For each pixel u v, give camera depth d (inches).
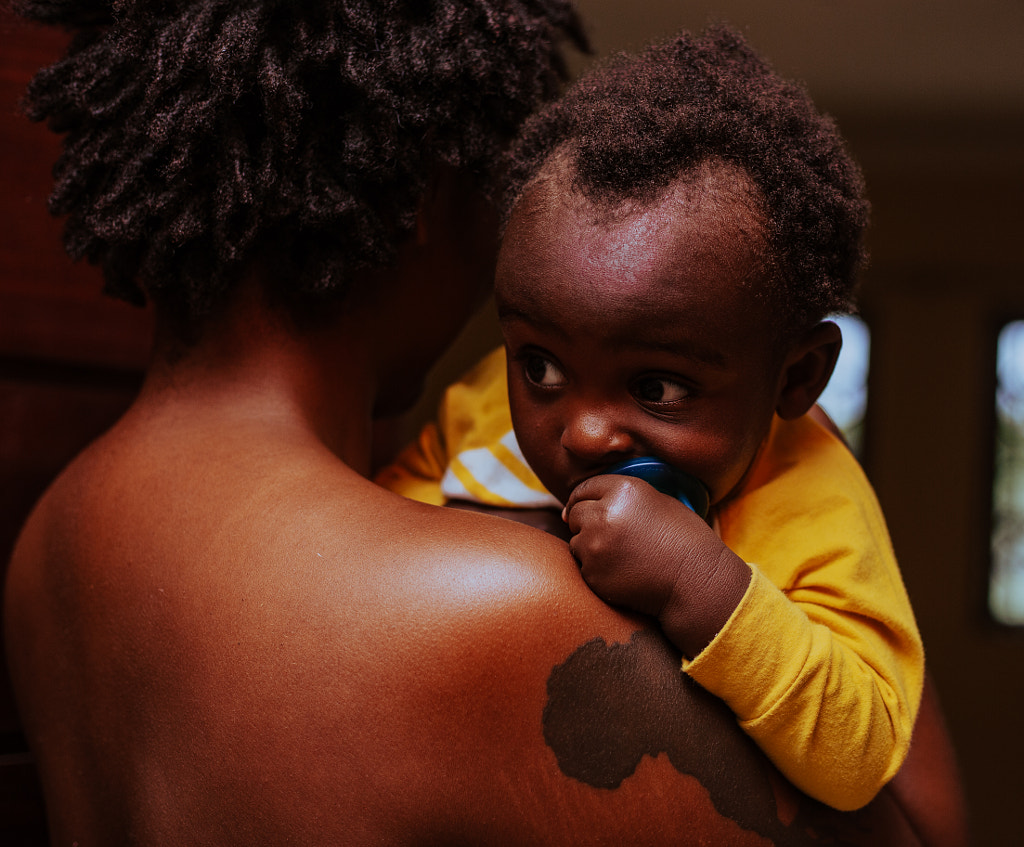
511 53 29.6
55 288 42.4
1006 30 150.2
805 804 24.1
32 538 30.1
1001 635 211.9
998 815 205.6
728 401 25.6
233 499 25.2
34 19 30.9
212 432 27.2
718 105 26.0
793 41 158.6
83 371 43.7
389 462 46.4
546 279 24.8
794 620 23.3
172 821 23.8
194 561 24.7
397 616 22.4
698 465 25.8
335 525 24.0
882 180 214.8
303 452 26.6
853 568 27.0
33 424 42.4
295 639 22.9
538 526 32.2
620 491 23.8
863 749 23.5
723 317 24.5
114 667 25.6
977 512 214.5
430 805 21.8
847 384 219.6
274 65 25.9
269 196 26.8
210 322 28.6
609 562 23.3
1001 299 214.2
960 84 171.2
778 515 28.7
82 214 29.3
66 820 27.7
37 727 29.2
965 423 213.9
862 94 176.9
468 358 200.8
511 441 33.6
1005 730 208.1
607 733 22.5
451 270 32.1
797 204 25.5
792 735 22.9
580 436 25.5
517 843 22.1
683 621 23.0
